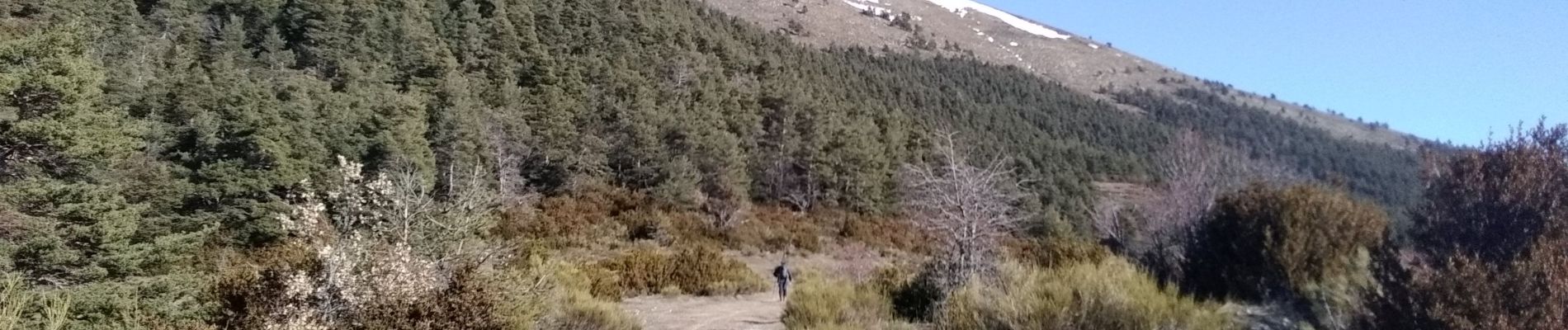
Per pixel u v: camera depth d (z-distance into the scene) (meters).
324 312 8.11
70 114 12.55
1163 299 6.31
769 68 75.00
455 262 9.91
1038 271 8.23
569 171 35.19
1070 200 41.00
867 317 9.66
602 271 17.05
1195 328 6.11
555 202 30.69
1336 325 6.81
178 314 9.80
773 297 17.95
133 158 19.81
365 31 48.28
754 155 45.25
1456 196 7.06
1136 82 160.75
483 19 60.06
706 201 36.19
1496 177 6.91
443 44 49.22
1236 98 155.12
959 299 7.56
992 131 84.94
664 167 36.56
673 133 41.00
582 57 57.22
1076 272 6.96
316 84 34.72
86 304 10.18
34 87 11.99
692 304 15.99
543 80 48.53
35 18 35.09
